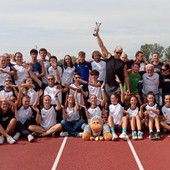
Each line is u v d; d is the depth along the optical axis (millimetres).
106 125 10148
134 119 10203
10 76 11156
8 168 7391
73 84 11227
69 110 10383
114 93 10742
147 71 11180
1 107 9922
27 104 10180
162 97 11305
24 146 9211
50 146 9172
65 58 11633
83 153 8492
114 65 10945
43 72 11484
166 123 10453
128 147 9008
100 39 11836
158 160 7871
